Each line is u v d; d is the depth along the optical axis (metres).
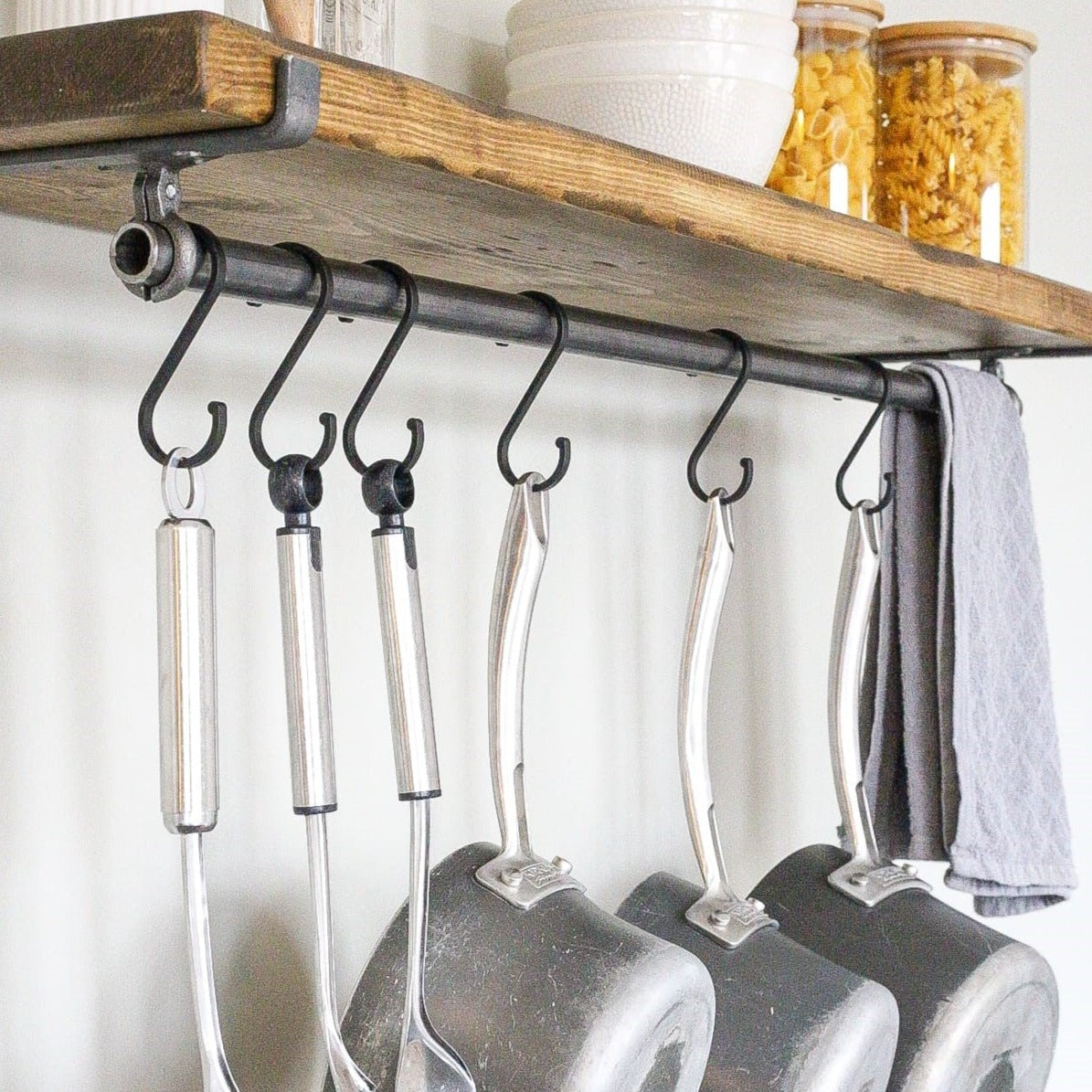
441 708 0.73
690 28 0.61
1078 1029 1.34
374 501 0.52
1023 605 0.92
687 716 0.73
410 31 0.70
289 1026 0.65
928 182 0.83
